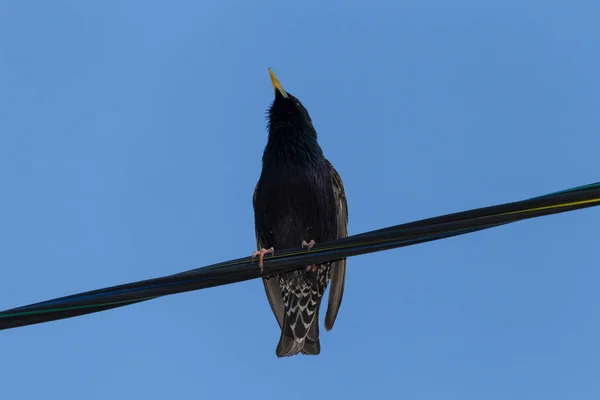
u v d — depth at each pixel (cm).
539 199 786
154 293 848
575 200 774
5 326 826
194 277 860
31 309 825
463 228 814
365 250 855
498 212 799
